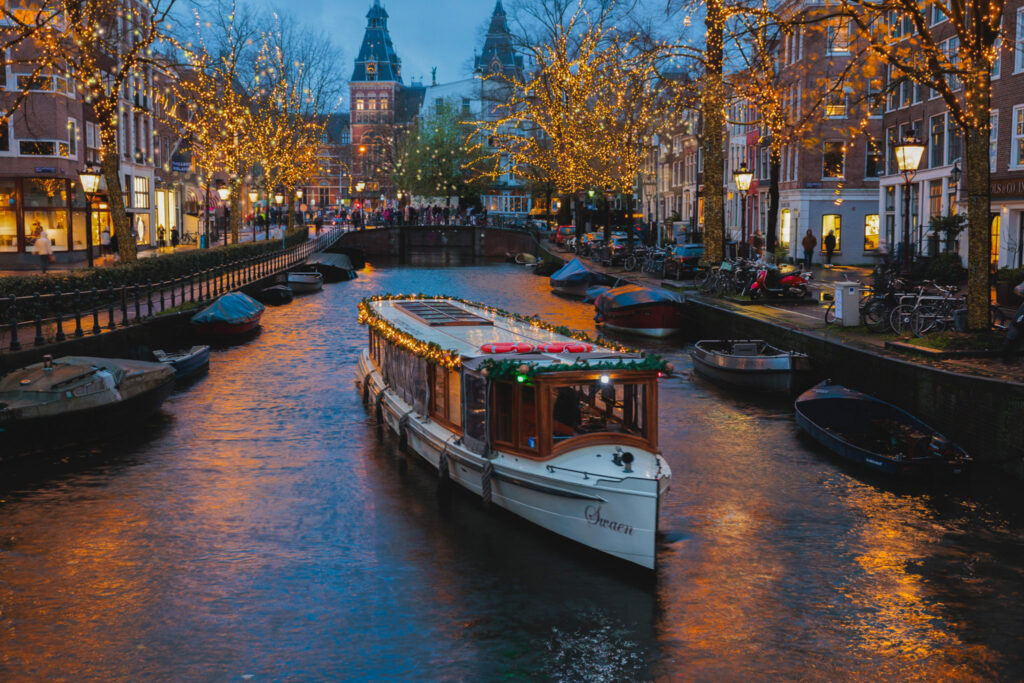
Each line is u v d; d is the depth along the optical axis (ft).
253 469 54.65
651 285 130.62
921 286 75.82
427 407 54.85
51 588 38.73
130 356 80.69
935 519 46.03
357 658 33.32
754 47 85.87
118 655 33.42
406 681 31.94
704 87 101.24
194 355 82.12
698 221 219.41
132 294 101.76
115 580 39.52
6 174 143.64
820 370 70.49
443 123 323.57
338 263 192.13
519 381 42.47
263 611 36.81
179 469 54.70
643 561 39.27
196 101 173.99
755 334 84.53
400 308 70.64
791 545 43.27
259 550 42.75
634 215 280.92
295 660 33.17
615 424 44.14
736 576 40.04
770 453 57.31
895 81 62.75
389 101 527.81
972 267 62.03
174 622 35.88
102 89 108.58
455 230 274.36
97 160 162.30
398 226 268.21
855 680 32.09
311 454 57.62
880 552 42.42
